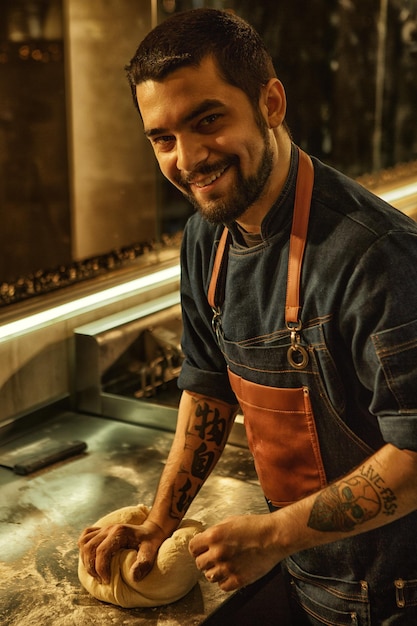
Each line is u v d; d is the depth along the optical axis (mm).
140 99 1077
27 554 1452
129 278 2193
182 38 1032
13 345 1840
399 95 3105
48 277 2037
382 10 2877
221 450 1414
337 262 1104
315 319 1147
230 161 1058
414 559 1238
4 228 1948
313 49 2641
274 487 1311
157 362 2066
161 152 1104
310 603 1352
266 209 1162
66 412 2006
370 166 3055
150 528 1351
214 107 1032
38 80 1948
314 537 1111
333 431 1210
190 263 1343
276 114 1112
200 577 1383
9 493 1658
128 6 2047
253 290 1215
